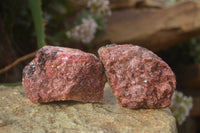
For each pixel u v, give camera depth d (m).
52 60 0.29
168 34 0.63
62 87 0.29
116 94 0.29
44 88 0.29
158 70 0.28
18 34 0.50
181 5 0.64
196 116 0.70
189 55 0.79
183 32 0.62
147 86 0.28
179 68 0.74
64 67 0.28
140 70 0.28
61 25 0.53
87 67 0.29
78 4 0.58
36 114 0.28
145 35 0.62
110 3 0.71
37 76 0.29
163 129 0.27
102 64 0.29
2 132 0.26
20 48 0.47
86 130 0.26
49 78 0.29
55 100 0.29
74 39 0.46
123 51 0.29
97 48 0.31
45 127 0.27
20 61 0.35
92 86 0.29
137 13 0.68
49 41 0.41
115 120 0.28
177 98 0.44
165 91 0.28
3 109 0.29
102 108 0.30
